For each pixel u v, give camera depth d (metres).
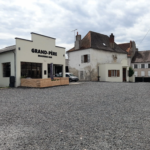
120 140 3.21
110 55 27.62
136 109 5.74
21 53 14.22
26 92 10.34
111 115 4.98
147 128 3.86
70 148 2.90
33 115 5.01
